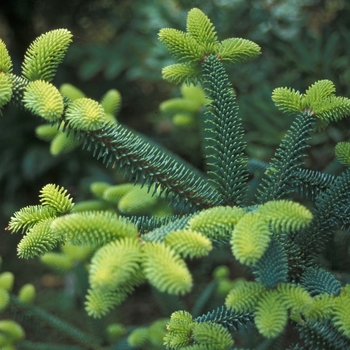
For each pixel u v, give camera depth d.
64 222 0.81
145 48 1.94
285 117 1.21
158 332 1.09
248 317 0.88
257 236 0.80
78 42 2.64
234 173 0.92
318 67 1.25
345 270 1.01
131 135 0.91
